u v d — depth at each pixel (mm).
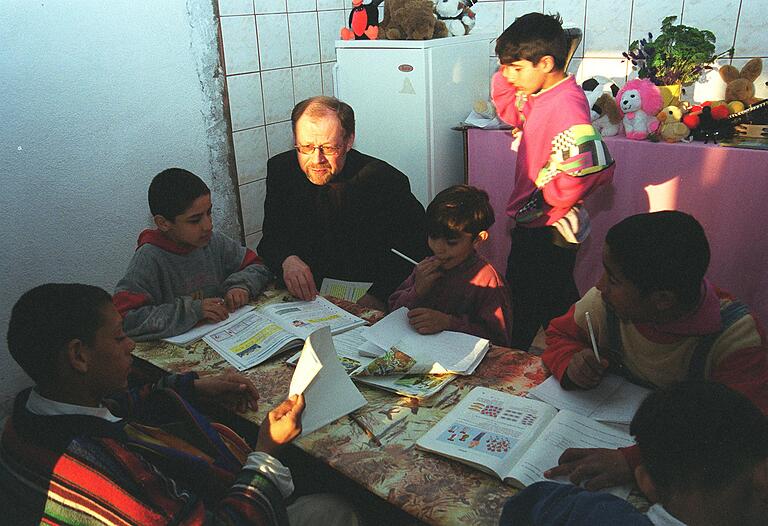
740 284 2654
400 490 1051
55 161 2568
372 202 2121
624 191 2840
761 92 2812
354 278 2205
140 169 2871
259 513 1034
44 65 2469
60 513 930
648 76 2830
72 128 2598
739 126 2609
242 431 1500
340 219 2125
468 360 1426
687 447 719
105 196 2760
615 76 3182
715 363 1194
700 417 728
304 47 3484
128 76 2744
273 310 1753
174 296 1839
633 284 1122
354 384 1366
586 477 1027
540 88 2318
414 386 1354
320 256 2197
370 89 3279
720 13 2811
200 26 2969
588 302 1372
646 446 765
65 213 2637
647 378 1296
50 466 939
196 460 1118
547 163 2324
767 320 2609
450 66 3188
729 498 708
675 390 779
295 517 1235
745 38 2781
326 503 1271
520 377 1374
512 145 3070
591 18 3166
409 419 1251
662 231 1095
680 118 2723
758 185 2486
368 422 1245
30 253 2553
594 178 2250
